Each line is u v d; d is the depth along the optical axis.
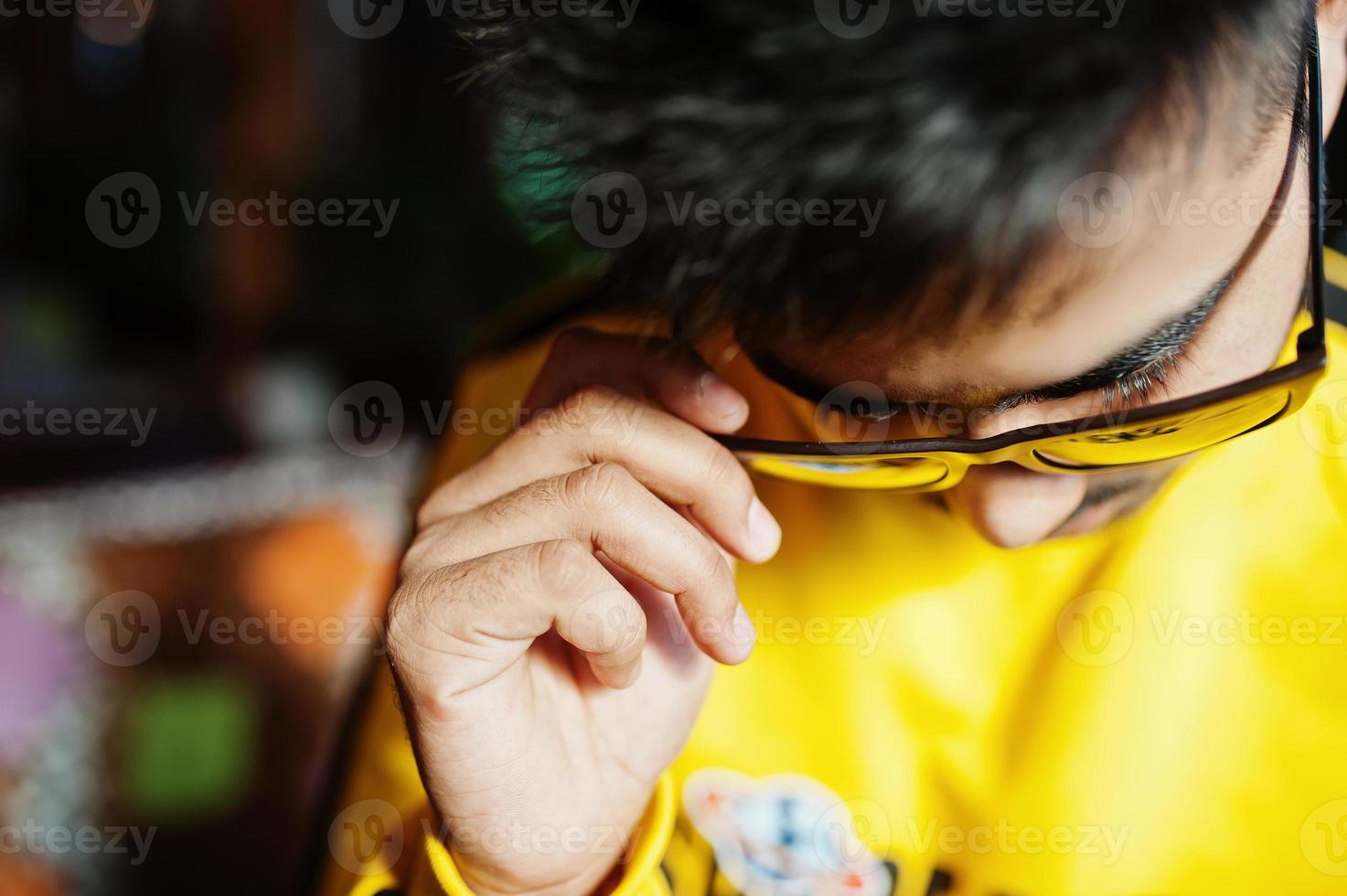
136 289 3.28
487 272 2.59
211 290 2.87
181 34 3.09
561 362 0.59
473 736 0.57
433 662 0.57
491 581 0.56
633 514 0.56
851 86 0.46
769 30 0.47
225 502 2.00
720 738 0.65
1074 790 0.62
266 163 2.85
